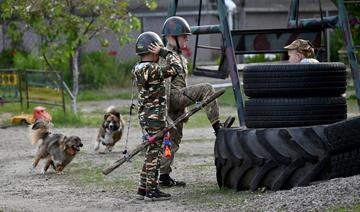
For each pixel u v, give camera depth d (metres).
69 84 44.56
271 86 16.31
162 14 56.09
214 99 16.64
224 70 20.16
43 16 32.50
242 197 15.75
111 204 16.14
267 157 15.97
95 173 20.70
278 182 15.81
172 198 16.42
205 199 16.03
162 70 15.93
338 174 15.57
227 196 16.14
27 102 37.09
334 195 14.29
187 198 16.31
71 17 32.62
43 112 23.31
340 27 19.69
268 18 59.69
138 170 20.81
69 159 21.09
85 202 16.52
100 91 46.50
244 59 48.97
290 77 16.22
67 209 15.77
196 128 30.41
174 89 17.70
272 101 16.36
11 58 49.41
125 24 33.44
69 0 32.41
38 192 18.06
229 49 18.61
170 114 17.78
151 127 16.05
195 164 21.48
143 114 16.11
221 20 18.67
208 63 54.78
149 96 16.00
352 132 15.49
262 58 48.44
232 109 35.88
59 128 31.47
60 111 34.09
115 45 53.31
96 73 48.16
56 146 21.03
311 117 16.16
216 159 17.14
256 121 16.56
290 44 18.94
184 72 17.86
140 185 16.52
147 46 16.02
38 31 32.59
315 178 15.61
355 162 15.63
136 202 16.23
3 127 32.22
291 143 15.73
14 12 33.59
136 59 50.94
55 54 33.09
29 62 47.34
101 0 32.56
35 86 36.41
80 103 41.25
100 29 33.09
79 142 21.08
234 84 18.48
